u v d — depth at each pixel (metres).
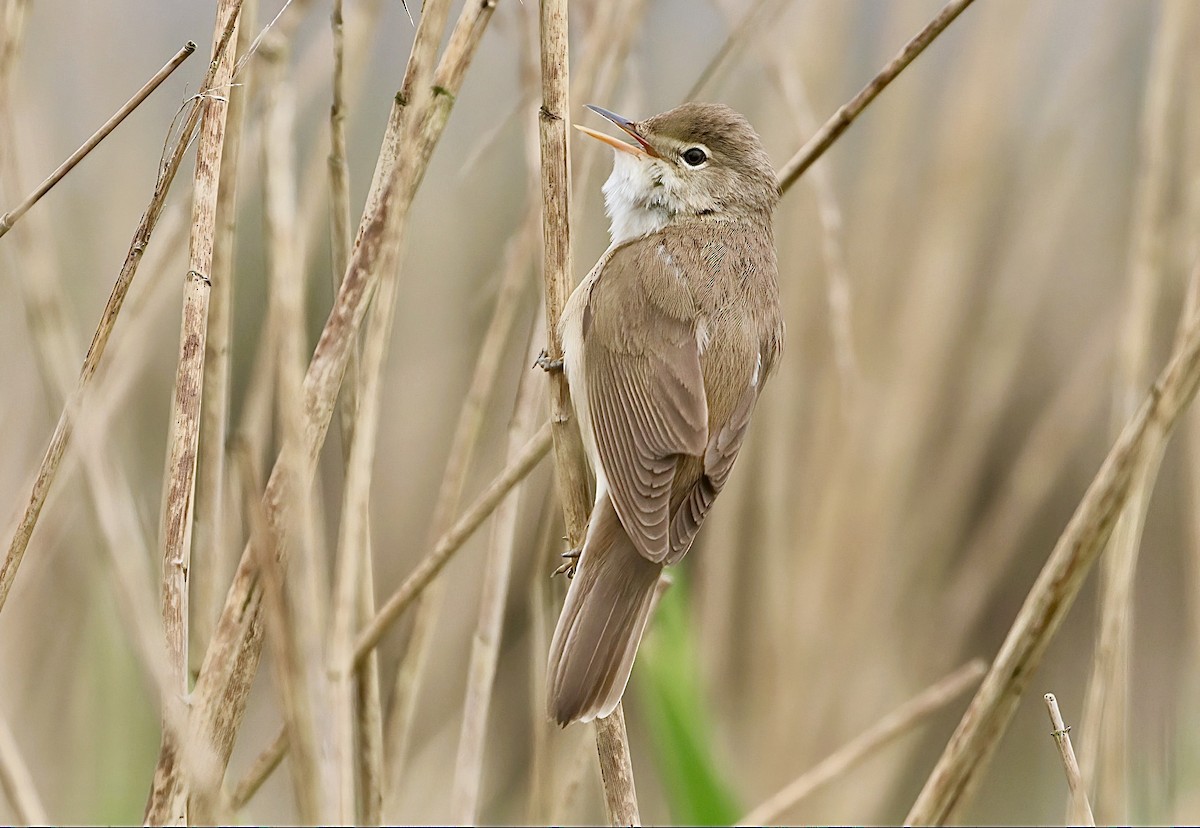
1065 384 10.38
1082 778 5.71
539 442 6.50
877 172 9.81
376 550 9.80
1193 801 8.60
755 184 7.95
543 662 7.68
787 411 9.62
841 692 9.59
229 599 5.80
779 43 8.46
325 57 7.84
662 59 9.88
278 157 6.07
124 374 7.27
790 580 9.53
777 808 7.07
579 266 7.68
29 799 6.20
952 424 10.00
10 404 8.71
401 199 5.93
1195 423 8.15
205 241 5.64
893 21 9.77
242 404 10.16
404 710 7.24
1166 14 7.79
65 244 9.36
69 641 9.34
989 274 10.09
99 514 6.68
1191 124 8.61
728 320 7.33
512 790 9.85
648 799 10.34
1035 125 10.35
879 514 9.57
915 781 11.40
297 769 5.47
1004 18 9.68
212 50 5.73
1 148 6.79
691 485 7.07
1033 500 9.97
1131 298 7.68
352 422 6.47
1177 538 10.84
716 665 9.45
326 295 8.71
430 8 5.99
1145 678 10.59
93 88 9.32
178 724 5.46
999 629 11.81
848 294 9.71
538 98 7.38
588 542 6.57
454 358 9.86
